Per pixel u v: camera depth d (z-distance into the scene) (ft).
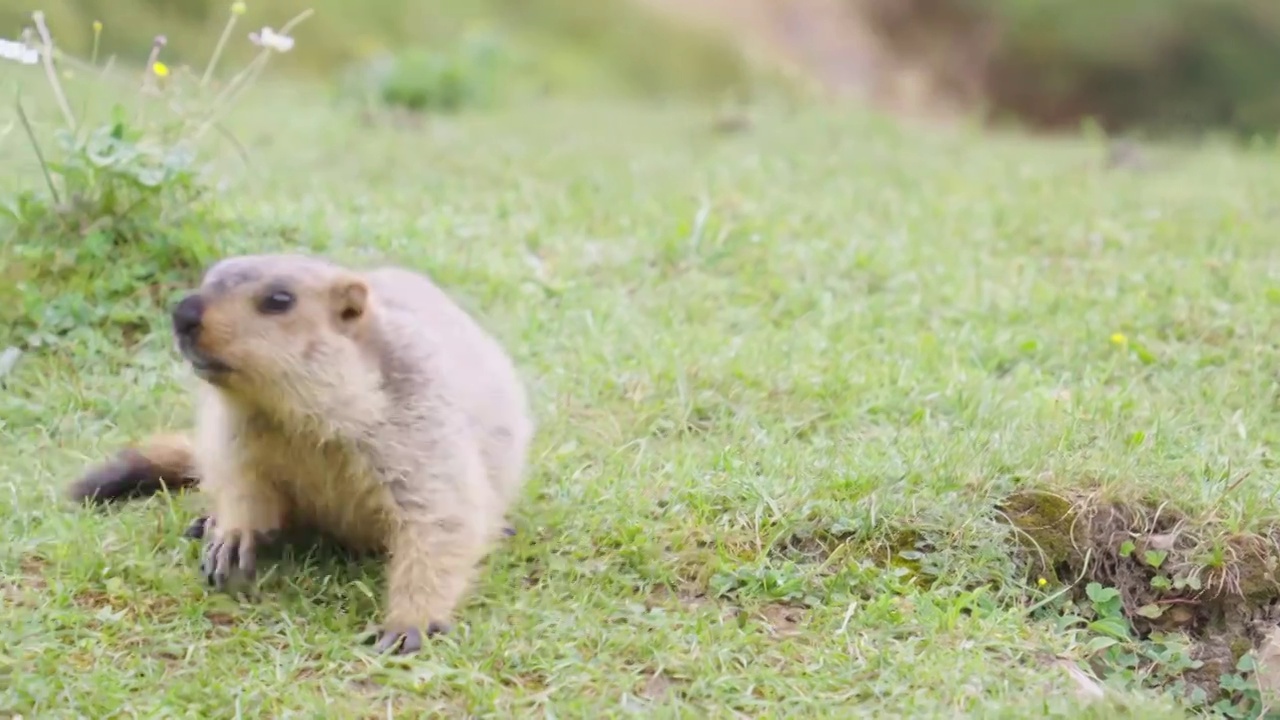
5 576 25.53
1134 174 63.87
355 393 24.45
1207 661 27.48
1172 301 42.14
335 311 24.71
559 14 105.70
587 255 44.45
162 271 36.27
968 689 23.80
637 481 30.09
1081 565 28.86
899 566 27.84
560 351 37.27
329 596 25.80
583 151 63.41
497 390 27.32
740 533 28.25
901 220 51.49
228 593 25.61
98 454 30.55
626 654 24.39
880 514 28.66
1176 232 50.42
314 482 25.48
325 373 24.25
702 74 106.52
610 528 28.14
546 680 23.52
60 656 23.21
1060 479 29.96
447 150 60.44
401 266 37.63
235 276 24.08
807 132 73.10
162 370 33.99
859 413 34.17
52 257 35.70
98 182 36.52
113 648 23.71
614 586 26.48
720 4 114.32
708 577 27.02
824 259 45.14
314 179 50.39
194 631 24.22
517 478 28.27
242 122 61.98
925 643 25.23
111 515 28.22
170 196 37.58
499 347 29.60
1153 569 28.94
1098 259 47.16
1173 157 70.28
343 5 90.94
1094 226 50.96
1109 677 25.61
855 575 27.09
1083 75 110.11
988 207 53.72
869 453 31.32
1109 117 109.81
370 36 90.53
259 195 46.44
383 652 23.89
